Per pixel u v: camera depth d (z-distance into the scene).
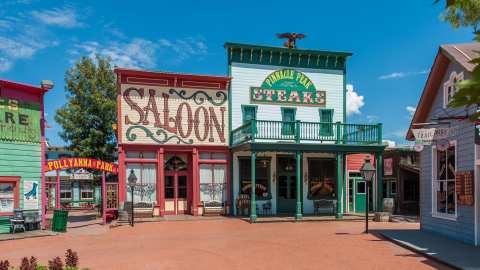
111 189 19.58
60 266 6.29
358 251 10.67
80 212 27.97
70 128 22.45
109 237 13.95
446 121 12.46
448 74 12.24
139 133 20.00
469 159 11.20
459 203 11.62
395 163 22.89
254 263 9.33
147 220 18.59
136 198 19.84
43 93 16.12
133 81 20.08
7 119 14.96
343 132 20.20
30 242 13.13
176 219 18.84
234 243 12.13
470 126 11.14
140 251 11.00
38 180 15.82
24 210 15.16
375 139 19.80
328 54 22.14
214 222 17.91
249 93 21.36
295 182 21.88
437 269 8.66
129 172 19.86
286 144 18.70
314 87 22.19
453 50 11.66
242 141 19.67
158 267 8.96
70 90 22.95
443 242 11.42
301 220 18.42
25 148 15.47
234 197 20.89
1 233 14.63
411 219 19.05
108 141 23.16
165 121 20.33
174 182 20.97
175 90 20.56
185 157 21.30
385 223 17.42
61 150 31.58
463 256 9.48
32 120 15.78
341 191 21.28
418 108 13.75
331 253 10.42
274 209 21.36
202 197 20.58
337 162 19.42
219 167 20.91
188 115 20.64
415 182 23.05
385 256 10.01
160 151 20.17
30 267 6.14
